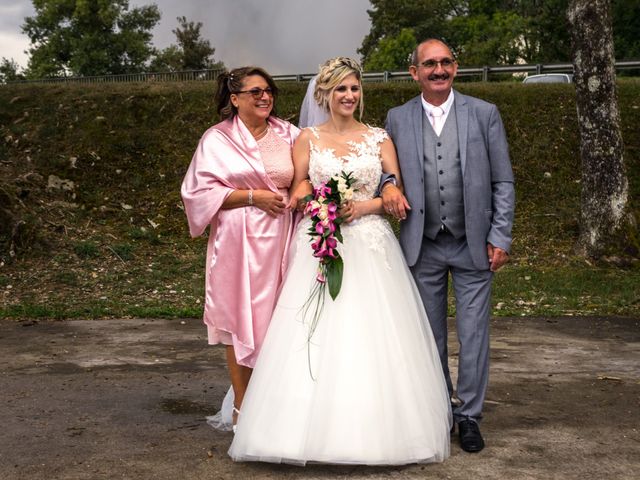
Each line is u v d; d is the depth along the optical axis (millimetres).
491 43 51125
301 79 22250
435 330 4828
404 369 4254
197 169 4809
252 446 4113
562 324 8648
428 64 4594
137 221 12922
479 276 4660
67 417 5133
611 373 6488
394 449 4070
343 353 4176
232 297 4738
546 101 15656
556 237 12680
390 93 16062
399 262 4609
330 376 4133
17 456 4367
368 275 4414
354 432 4031
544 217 13172
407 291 4551
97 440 4656
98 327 8352
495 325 8609
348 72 4613
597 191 11977
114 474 4086
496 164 4668
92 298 9805
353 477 4035
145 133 15078
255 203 4691
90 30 63312
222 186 4750
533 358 7027
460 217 4645
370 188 4660
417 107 4730
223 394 5766
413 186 4652
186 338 7828
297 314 4332
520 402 5562
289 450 4035
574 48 12180
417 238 4656
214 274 4781
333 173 4590
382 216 4707
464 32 58656
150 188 13820
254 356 4688
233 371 4828
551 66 21359
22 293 9938
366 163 4609
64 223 12406
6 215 11727
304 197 4461
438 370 4566
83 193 13398
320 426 4047
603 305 9648
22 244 11320
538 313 9250
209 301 4805
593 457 4383
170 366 6668
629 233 11867
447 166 4625
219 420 5031
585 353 7258
